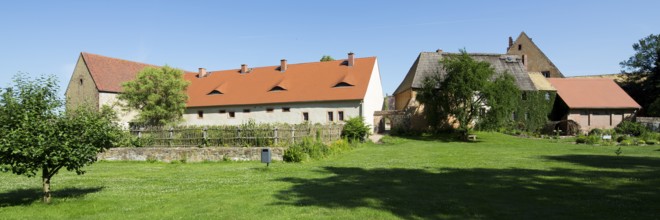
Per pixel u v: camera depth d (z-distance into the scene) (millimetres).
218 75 49281
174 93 36969
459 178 13227
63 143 9086
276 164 17797
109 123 10609
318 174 14461
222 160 19578
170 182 13055
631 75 57469
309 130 22703
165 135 21734
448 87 34188
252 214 8367
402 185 11836
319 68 44125
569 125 41031
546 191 10672
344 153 23344
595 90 46719
